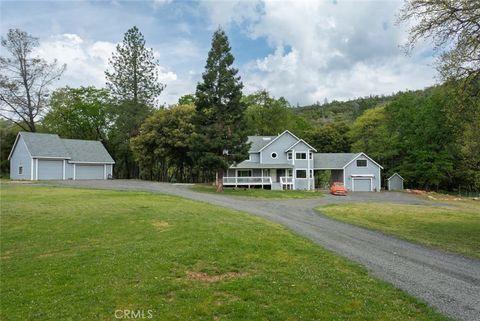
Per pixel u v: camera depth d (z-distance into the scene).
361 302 6.73
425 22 14.35
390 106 61.78
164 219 15.64
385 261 10.27
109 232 13.12
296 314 6.11
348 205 27.84
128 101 52.88
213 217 16.66
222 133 34.56
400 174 56.06
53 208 18.59
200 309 6.25
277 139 49.19
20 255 10.20
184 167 56.88
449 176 53.75
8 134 58.22
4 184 34.38
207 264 9.01
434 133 51.78
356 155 52.88
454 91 15.45
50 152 44.34
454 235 15.14
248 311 6.18
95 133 63.00
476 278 8.77
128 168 63.38
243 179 45.16
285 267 8.96
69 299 6.81
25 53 48.38
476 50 13.88
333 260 9.92
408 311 6.40
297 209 23.72
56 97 58.72
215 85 35.44
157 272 8.29
